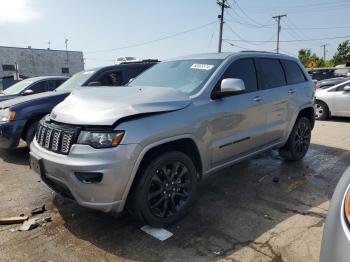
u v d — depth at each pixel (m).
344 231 1.71
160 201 3.57
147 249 3.28
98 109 3.38
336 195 2.00
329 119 11.55
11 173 5.71
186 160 3.75
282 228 3.62
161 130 3.42
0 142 6.58
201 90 4.05
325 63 56.91
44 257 3.18
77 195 3.27
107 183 3.16
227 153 4.32
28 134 6.53
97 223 3.81
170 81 4.47
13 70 47.03
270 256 3.12
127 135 3.21
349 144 7.47
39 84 9.66
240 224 3.73
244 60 4.77
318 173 5.41
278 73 5.39
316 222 3.74
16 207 4.30
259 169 5.61
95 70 7.64
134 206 3.45
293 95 5.48
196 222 3.79
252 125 4.66
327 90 11.21
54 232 3.64
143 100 3.50
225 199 4.41
